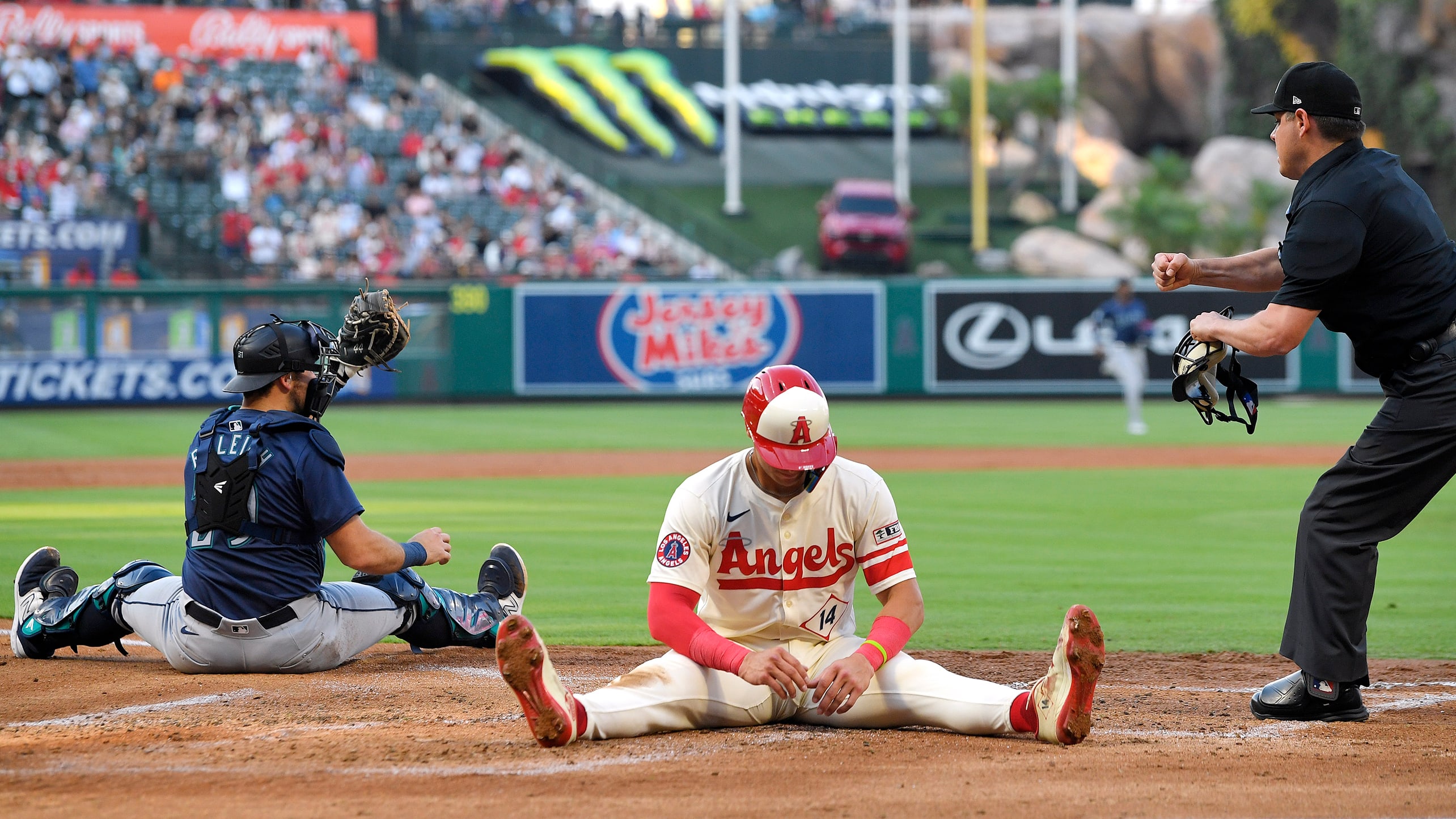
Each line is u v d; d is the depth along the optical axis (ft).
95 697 56.24
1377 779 44.78
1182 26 581.94
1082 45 577.43
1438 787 43.65
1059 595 91.30
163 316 283.79
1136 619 82.69
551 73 497.46
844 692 46.70
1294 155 54.54
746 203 481.46
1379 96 472.03
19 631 64.75
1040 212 485.15
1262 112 55.52
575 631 77.61
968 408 297.33
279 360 59.00
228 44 427.74
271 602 58.90
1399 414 52.49
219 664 60.23
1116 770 45.39
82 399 280.31
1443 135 456.86
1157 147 577.43
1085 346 317.83
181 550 107.04
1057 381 317.63
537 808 40.57
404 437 228.02
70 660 65.26
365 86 430.20
